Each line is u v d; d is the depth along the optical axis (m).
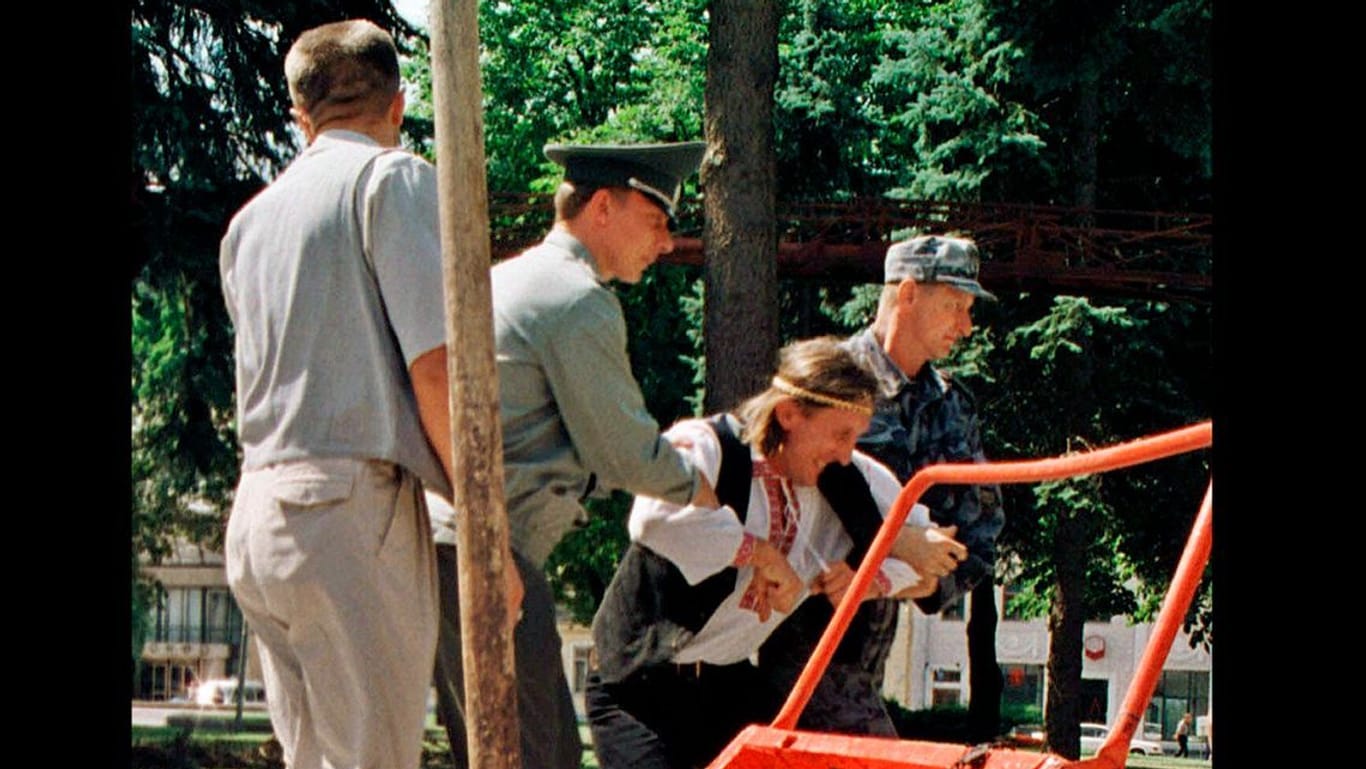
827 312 29.34
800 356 5.36
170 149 18.89
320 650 4.05
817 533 5.44
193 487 20.86
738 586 5.31
